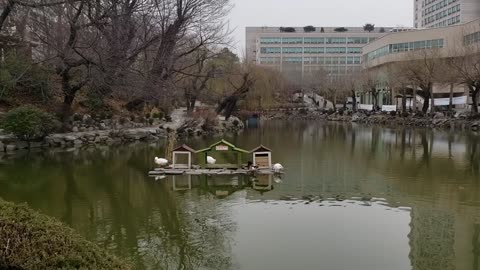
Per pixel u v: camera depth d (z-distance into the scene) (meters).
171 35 31.02
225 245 9.11
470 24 58.91
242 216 11.18
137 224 10.45
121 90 30.19
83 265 4.35
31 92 28.20
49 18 27.34
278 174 16.84
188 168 17.25
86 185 14.68
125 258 8.30
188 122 35.25
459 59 44.59
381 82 63.50
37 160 19.84
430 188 14.52
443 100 61.16
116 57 26.81
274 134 37.28
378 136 35.44
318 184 15.09
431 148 26.19
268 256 8.52
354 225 10.52
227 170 16.84
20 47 26.88
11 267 4.50
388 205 12.36
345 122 59.59
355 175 16.95
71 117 27.70
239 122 43.28
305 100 94.31
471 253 8.80
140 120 33.16
